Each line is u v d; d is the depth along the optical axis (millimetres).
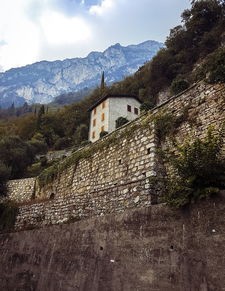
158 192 9289
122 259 7547
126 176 10766
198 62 32719
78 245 9508
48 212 14914
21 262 12219
